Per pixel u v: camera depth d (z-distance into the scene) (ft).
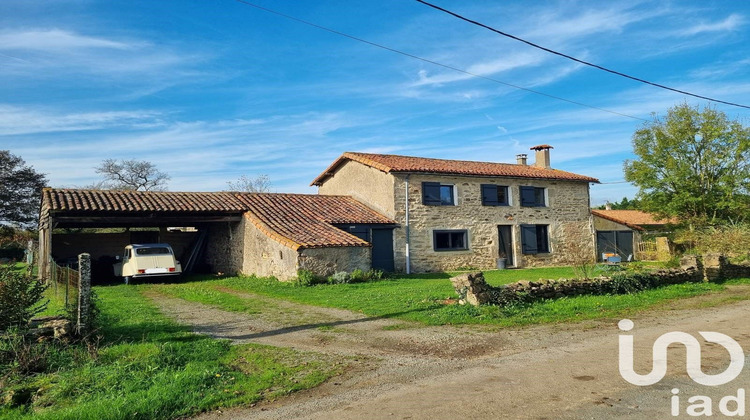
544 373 18.20
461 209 73.97
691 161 82.38
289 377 18.53
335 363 20.45
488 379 17.69
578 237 84.89
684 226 85.35
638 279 41.52
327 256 53.16
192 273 73.92
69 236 79.15
